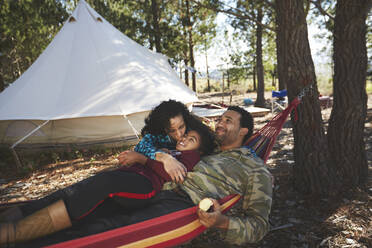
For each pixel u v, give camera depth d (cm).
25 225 153
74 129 662
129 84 720
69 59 741
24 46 1465
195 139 226
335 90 377
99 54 768
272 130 291
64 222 161
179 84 905
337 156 383
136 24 1542
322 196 355
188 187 199
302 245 270
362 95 367
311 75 324
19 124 651
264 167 204
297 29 311
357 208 324
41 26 1348
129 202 184
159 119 233
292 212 331
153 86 752
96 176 175
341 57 360
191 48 1809
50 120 628
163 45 1515
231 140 237
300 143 362
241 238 179
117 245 165
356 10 332
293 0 308
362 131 378
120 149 673
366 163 391
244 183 202
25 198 415
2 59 1403
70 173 523
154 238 174
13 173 534
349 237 277
